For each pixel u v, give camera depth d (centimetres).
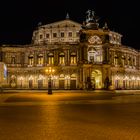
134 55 11044
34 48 10212
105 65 9356
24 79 10419
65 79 9638
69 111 2653
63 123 1909
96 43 9488
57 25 10400
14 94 6078
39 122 1952
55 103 3612
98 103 3666
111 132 1584
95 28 9462
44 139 1390
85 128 1716
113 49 9919
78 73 9538
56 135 1494
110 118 2162
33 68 10219
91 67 9306
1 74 7650
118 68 10025
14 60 10588
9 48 10519
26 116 2267
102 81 9344
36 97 4950
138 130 1648
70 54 9750
